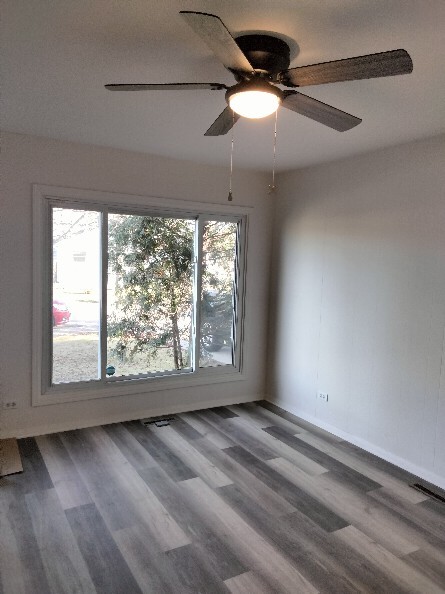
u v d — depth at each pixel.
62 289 3.67
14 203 3.35
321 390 4.00
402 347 3.23
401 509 2.71
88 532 2.36
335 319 3.83
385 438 3.38
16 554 2.17
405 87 2.19
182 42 1.83
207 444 3.55
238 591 1.97
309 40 1.77
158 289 4.13
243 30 1.70
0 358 3.40
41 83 2.28
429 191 3.02
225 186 4.25
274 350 4.64
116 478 2.94
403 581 2.08
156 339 4.17
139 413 4.06
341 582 2.06
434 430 3.02
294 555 2.24
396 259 3.27
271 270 4.65
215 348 4.49
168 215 4.07
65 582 1.99
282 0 1.50
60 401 3.66
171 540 2.32
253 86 1.64
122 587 1.97
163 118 2.82
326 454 3.45
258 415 4.27
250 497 2.78
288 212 4.38
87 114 2.78
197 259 4.25
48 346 3.62
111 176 3.67
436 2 1.49
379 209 3.40
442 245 2.95
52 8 1.58
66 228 3.65
